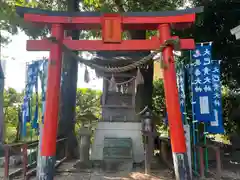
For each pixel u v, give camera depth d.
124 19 6.30
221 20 10.55
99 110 12.82
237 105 11.36
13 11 9.55
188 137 6.68
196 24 10.13
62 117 9.56
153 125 7.72
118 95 9.09
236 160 9.59
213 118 7.17
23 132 8.79
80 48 6.30
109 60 8.34
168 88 5.94
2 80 9.76
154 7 9.52
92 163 8.10
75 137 9.82
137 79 8.21
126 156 7.64
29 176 6.64
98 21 6.31
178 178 5.57
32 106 8.99
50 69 6.14
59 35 6.32
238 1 9.92
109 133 8.73
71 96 9.93
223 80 11.66
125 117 8.95
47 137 5.83
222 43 10.75
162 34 6.26
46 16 6.33
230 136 11.26
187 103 7.99
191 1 10.47
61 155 9.01
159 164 8.23
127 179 6.59
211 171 7.66
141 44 6.28
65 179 6.56
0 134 9.48
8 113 12.48
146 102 9.98
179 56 8.86
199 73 7.32
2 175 6.83
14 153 7.01
